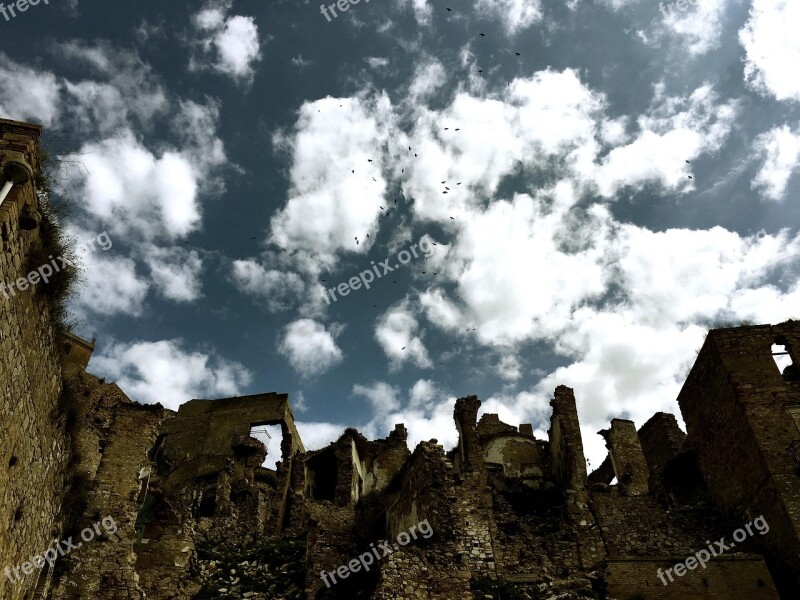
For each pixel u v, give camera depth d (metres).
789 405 28.03
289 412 53.94
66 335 18.91
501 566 26.52
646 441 39.50
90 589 20.03
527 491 31.70
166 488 41.94
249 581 25.61
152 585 23.16
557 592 24.91
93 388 36.53
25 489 16.23
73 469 21.23
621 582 25.33
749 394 28.80
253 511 34.75
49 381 17.62
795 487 25.66
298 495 38.22
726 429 29.69
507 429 41.81
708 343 31.62
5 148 14.44
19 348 14.95
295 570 26.23
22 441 15.66
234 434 50.97
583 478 31.16
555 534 28.16
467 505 28.88
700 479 31.92
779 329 30.75
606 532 28.20
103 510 21.58
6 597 15.49
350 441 41.81
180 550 24.52
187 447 50.62
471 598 20.17
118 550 21.03
